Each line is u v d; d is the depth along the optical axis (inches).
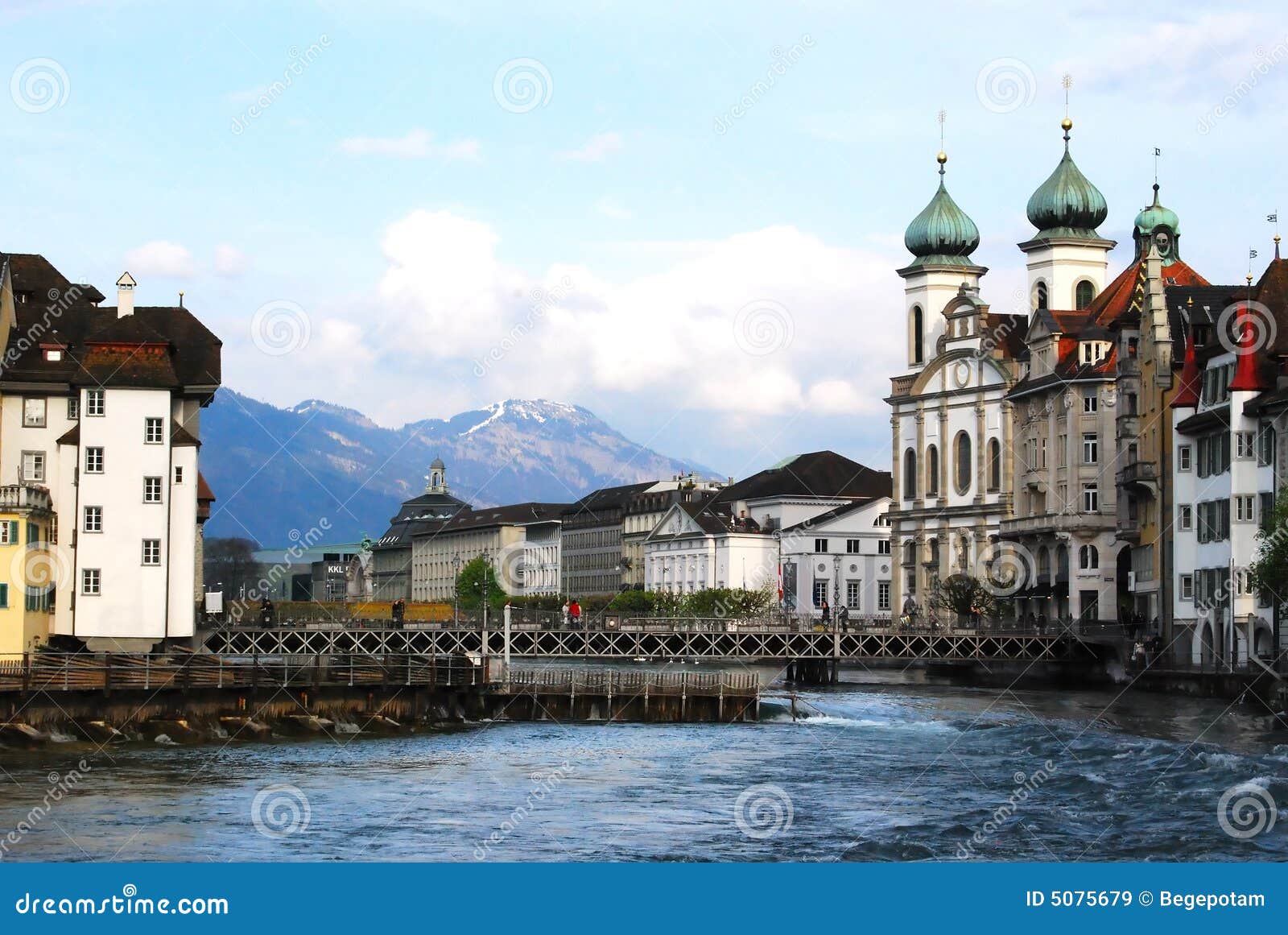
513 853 2252.7
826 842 2304.4
